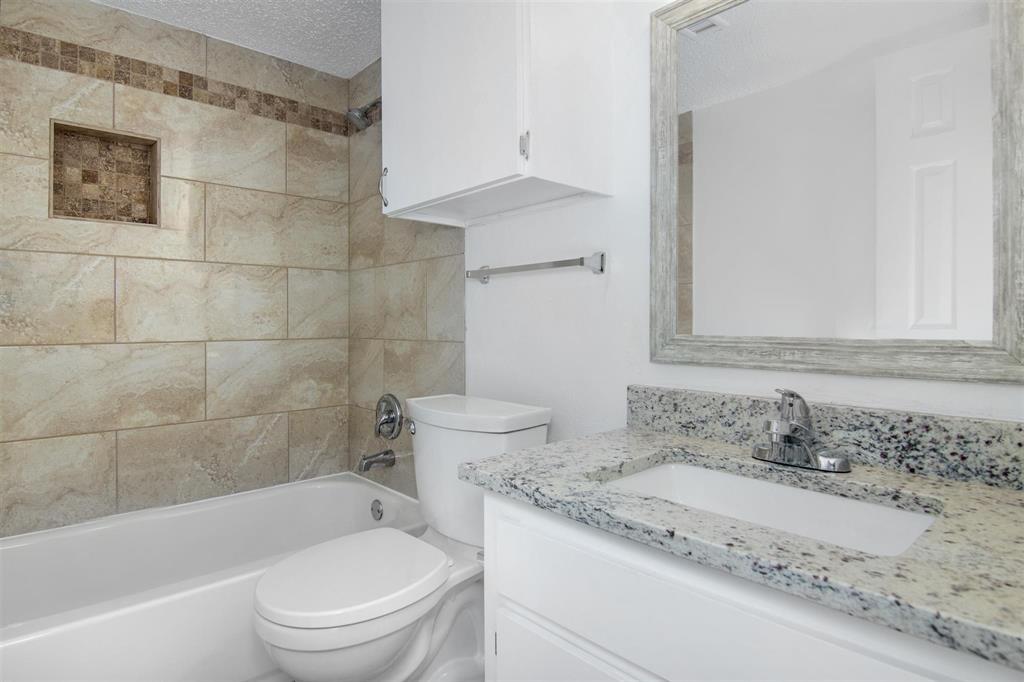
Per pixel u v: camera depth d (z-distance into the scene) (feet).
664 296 4.23
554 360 5.13
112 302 6.30
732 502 3.37
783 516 3.15
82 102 6.07
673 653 2.35
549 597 2.91
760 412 3.66
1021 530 2.24
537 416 4.73
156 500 6.62
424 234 6.72
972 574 1.84
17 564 5.44
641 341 4.45
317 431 7.98
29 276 5.80
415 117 4.88
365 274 7.86
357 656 3.72
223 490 7.14
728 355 3.88
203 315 6.95
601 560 2.64
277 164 7.54
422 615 4.03
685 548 2.22
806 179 3.54
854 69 3.34
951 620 1.58
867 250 3.27
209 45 6.96
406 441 7.04
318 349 7.98
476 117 4.26
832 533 2.95
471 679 4.92
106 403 6.28
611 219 4.66
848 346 3.34
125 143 6.59
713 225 3.99
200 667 4.65
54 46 5.91
